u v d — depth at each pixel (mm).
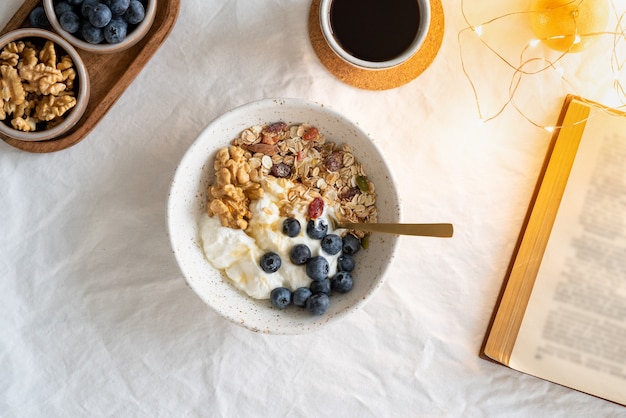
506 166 677
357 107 666
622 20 672
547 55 673
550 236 666
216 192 606
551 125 678
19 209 657
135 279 663
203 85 660
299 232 597
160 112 659
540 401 684
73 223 660
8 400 659
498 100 674
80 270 662
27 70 612
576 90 675
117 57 636
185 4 654
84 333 665
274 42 661
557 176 666
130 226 661
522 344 667
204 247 603
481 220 677
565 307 668
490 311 679
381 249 604
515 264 667
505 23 669
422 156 671
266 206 600
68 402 665
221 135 607
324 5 607
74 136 633
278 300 591
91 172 659
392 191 604
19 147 632
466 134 673
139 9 612
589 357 668
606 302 668
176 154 661
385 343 676
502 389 682
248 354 671
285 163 624
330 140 631
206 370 669
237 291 608
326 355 674
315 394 675
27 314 661
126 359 667
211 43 659
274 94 661
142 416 668
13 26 625
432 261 676
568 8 627
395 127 669
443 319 677
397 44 621
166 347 668
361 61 607
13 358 660
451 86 670
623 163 665
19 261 659
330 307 602
